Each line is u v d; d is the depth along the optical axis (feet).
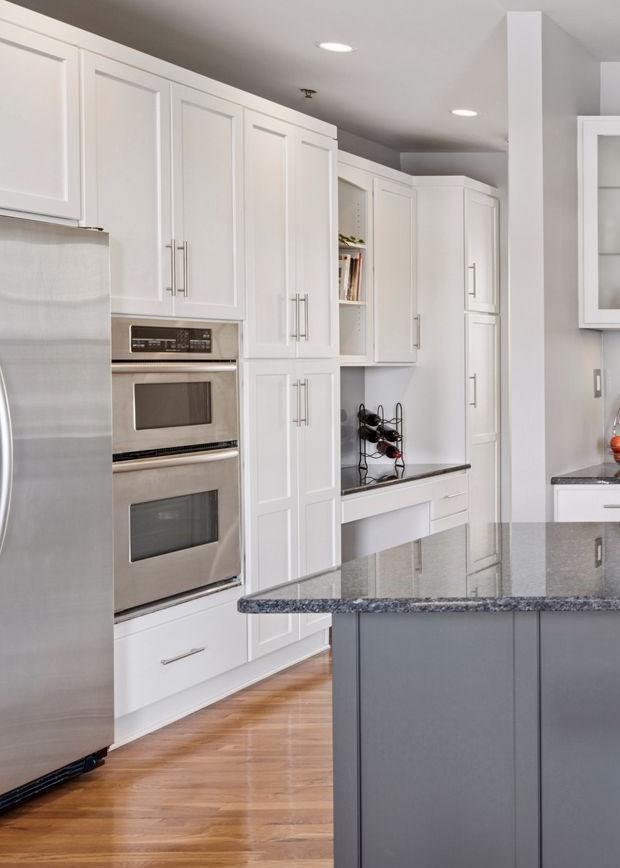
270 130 14.40
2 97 9.94
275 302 14.64
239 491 13.96
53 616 10.44
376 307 18.74
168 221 12.33
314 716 13.24
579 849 6.98
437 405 20.51
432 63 15.30
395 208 19.40
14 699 10.05
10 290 9.75
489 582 7.14
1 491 9.64
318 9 12.95
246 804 10.44
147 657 12.21
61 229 10.33
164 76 12.21
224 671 13.66
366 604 6.63
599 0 12.79
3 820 10.13
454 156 22.26
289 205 14.96
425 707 7.07
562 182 14.16
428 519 19.25
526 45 13.23
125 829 9.89
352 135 20.25
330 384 16.19
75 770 11.05
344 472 19.01
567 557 8.09
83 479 10.72
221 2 12.62
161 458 12.30
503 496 22.43
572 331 14.70
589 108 15.37
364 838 7.18
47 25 10.43
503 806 7.04
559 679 6.95
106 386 10.98
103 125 11.29
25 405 9.95
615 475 14.07
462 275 20.27
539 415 13.53
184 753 11.93
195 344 12.97
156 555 12.32
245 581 14.14
